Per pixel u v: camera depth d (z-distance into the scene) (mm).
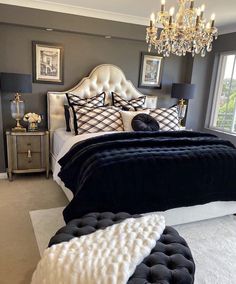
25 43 3631
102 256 1309
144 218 1704
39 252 2113
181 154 2439
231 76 4594
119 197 2123
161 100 4758
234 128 4574
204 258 2090
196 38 2369
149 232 1527
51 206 2910
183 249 1427
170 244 1464
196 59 4637
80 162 2416
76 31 3695
